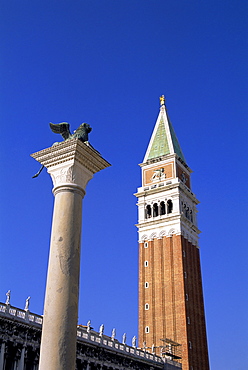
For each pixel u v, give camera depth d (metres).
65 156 19.61
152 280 113.94
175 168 124.19
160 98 143.00
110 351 71.12
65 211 18.67
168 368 87.69
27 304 57.12
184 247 115.94
